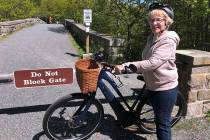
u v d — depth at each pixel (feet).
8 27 70.69
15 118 17.13
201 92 16.61
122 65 12.37
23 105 19.15
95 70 13.08
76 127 14.47
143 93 14.30
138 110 14.56
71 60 35.94
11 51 41.01
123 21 39.09
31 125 16.31
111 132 15.58
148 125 15.21
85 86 13.26
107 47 34.04
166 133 13.04
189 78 16.24
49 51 42.78
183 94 16.74
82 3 76.02
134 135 15.33
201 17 27.40
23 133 15.46
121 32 39.37
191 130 15.81
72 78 16.66
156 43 12.01
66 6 121.60
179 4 27.71
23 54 38.68
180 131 15.71
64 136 14.71
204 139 15.10
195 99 16.60
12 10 112.68
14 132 15.55
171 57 12.18
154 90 12.73
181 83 16.80
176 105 16.01
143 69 11.96
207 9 24.75
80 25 62.39
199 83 16.39
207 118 16.87
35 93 21.49
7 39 57.16
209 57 16.05
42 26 111.24
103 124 16.34
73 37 67.10
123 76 25.91
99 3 42.11
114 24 42.47
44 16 191.83
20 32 76.07
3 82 16.38
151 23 11.98
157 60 11.80
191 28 28.12
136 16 36.45
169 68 12.35
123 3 38.50
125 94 20.72
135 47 34.45
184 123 16.38
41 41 56.03
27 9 130.00
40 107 18.88
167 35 11.90
